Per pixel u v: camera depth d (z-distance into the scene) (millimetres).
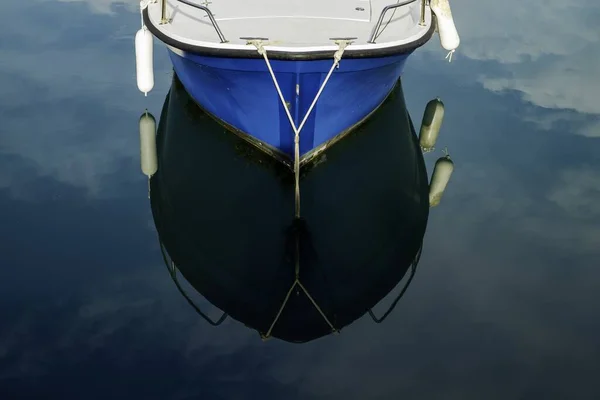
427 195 6855
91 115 7914
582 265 5836
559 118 8055
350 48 5641
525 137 7738
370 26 7000
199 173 6930
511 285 5629
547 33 10023
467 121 8031
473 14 10586
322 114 6266
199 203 6570
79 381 4637
